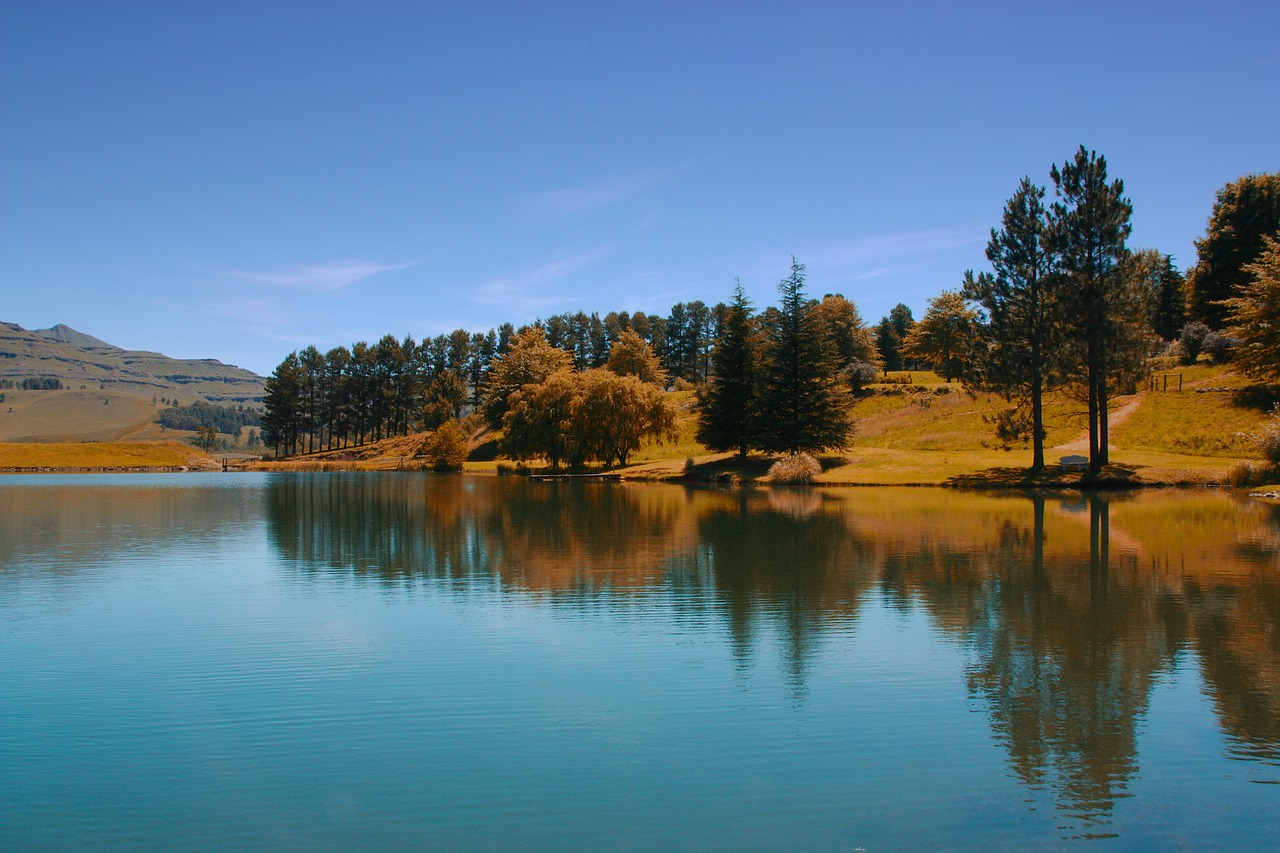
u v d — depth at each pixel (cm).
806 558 2283
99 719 1083
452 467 9538
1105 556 2264
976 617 1584
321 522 3344
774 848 767
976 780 902
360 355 13988
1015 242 4747
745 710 1105
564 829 804
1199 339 7194
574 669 1280
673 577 2014
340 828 806
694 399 10819
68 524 3325
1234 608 1647
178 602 1764
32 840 788
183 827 810
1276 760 948
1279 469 4244
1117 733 1026
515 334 14800
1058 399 6844
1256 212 7288
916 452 6128
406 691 1183
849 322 10394
